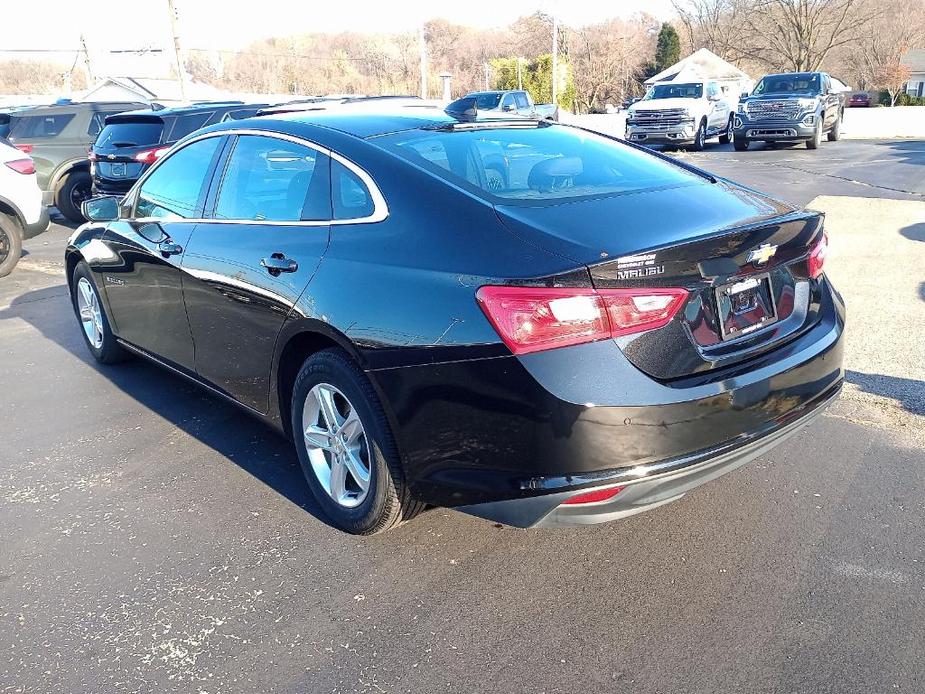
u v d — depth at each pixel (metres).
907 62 73.81
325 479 3.48
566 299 2.54
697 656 2.62
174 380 5.42
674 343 2.66
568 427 2.57
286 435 3.77
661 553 3.20
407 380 2.87
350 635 2.78
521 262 2.65
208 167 4.20
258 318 3.58
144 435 4.51
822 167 16.27
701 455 2.71
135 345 5.03
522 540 3.33
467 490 2.82
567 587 3.00
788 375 2.96
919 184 13.17
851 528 3.34
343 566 3.18
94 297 5.50
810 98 20.44
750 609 2.84
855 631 2.71
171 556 3.29
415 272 2.89
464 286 2.73
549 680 2.53
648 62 75.75
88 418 4.78
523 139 3.76
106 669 2.64
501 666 2.60
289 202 3.59
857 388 4.75
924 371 4.94
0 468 4.14
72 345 6.30
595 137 4.06
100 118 13.22
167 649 2.73
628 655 2.63
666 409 2.61
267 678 2.58
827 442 4.13
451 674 2.57
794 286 3.17
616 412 2.56
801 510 3.49
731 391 2.74
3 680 2.60
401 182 3.15
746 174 15.12
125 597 3.03
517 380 2.61
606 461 2.60
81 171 13.11
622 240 2.70
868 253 7.84
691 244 2.65
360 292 3.03
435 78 73.12
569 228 2.79
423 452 2.91
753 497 3.61
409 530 3.43
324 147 3.50
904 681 2.48
